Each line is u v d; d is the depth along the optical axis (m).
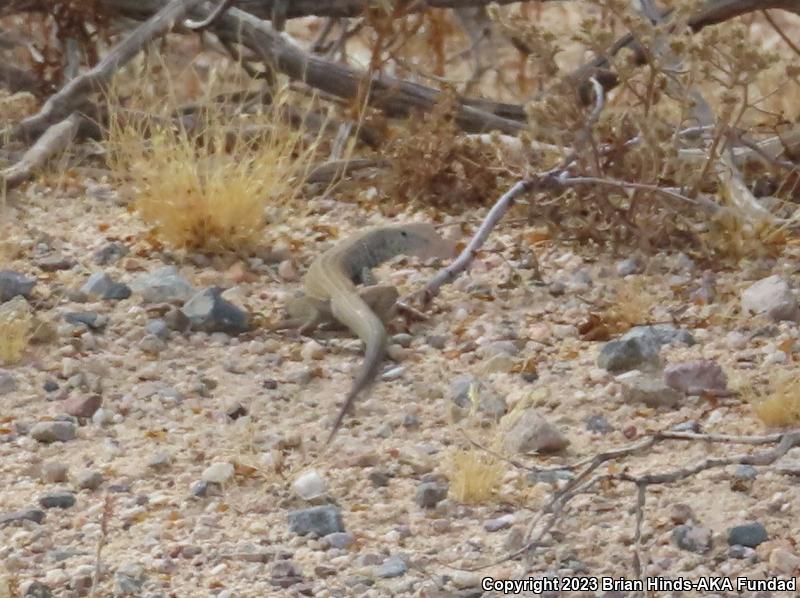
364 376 9.45
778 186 13.37
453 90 13.93
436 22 16.53
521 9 18.67
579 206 12.17
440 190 13.33
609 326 10.55
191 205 12.02
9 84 15.65
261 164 12.52
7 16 15.73
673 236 12.05
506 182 13.18
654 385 9.48
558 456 8.80
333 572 7.47
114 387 9.76
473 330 10.62
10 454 8.82
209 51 17.41
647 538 7.77
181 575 7.45
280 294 11.36
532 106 11.77
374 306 10.67
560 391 9.68
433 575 7.43
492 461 8.57
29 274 11.55
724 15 14.34
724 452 8.75
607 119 12.23
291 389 9.77
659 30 11.53
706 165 11.70
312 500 8.20
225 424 9.23
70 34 15.55
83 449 8.91
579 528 7.90
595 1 11.89
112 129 13.49
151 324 10.58
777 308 10.69
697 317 10.77
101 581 7.35
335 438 9.03
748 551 7.60
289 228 12.71
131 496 8.32
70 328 10.50
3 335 10.09
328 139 14.97
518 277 11.45
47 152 13.72
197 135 13.02
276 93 14.18
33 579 7.36
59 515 8.09
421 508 8.18
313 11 15.12
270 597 7.21
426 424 9.26
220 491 8.38
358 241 11.77
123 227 12.71
